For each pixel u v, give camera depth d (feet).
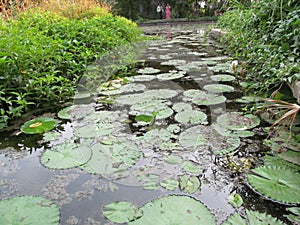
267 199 3.19
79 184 3.62
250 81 7.71
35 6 17.49
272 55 6.38
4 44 7.00
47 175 3.84
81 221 2.94
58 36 10.48
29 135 5.12
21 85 6.58
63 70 8.34
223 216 2.95
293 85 4.96
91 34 11.27
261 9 8.20
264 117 5.44
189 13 44.11
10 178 3.79
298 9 6.62
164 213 2.97
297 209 3.00
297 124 4.88
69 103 6.86
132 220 2.90
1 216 2.99
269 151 4.25
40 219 2.96
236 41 10.50
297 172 3.67
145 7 46.88
